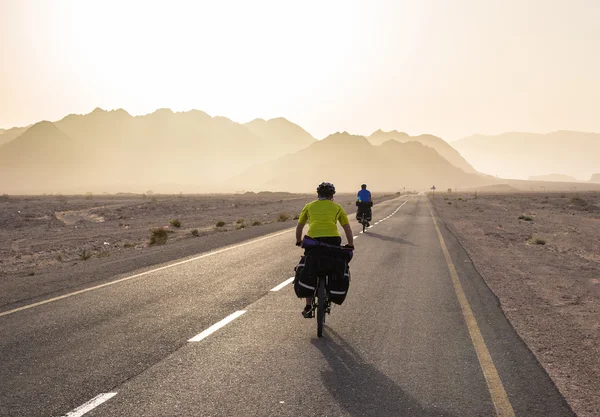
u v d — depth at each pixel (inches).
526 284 413.7
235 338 253.4
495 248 684.1
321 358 221.9
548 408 169.6
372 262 527.2
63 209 2263.8
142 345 241.6
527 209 2044.8
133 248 767.1
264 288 389.4
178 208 2240.4
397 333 263.3
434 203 2591.0
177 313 308.3
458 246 676.1
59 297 359.3
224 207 2433.6
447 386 189.2
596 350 236.5
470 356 225.3
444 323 284.0
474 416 163.5
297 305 330.6
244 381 193.6
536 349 237.3
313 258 263.9
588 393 184.4
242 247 668.1
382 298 351.3
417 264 513.7
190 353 228.8
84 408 168.7
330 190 277.1
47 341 249.4
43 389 185.8
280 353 229.0
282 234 860.6
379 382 193.0
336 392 182.9
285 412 165.3
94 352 230.8
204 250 638.5
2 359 221.3
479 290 380.8
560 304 341.1
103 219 1712.6
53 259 721.0
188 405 171.0
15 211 1964.8
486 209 2003.0
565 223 1288.1
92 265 525.0
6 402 173.9
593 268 527.2
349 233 275.1
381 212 1640.0
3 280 456.8
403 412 165.9
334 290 267.6
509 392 183.6
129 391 183.6
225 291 378.0
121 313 309.0
